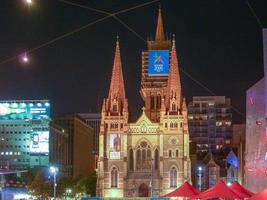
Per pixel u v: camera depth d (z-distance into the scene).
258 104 81.62
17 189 190.50
